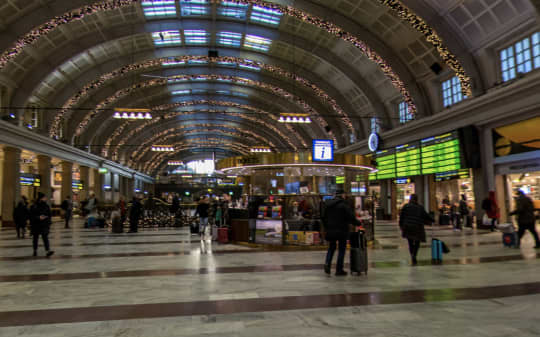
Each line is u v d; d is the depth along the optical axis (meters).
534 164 13.24
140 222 18.33
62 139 26.48
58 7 15.74
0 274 6.43
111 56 23.22
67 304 4.45
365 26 18.31
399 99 22.20
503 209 14.93
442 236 12.46
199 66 27.64
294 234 9.95
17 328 3.60
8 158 20.06
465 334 3.35
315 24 17.97
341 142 30.30
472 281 5.55
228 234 11.30
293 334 3.37
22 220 13.47
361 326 3.58
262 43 23.39
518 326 3.55
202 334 3.39
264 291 5.02
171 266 7.09
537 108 12.91
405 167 21.16
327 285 5.36
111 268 6.94
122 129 38.78
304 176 10.51
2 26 15.80
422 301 4.46
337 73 24.16
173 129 48.75
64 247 10.34
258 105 34.88
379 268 6.73
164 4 19.19
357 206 10.59
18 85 19.86
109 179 45.22
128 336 3.36
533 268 6.58
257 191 10.84
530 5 11.59
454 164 16.94
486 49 14.97
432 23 15.02
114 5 16.00
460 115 16.47
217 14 20.20
